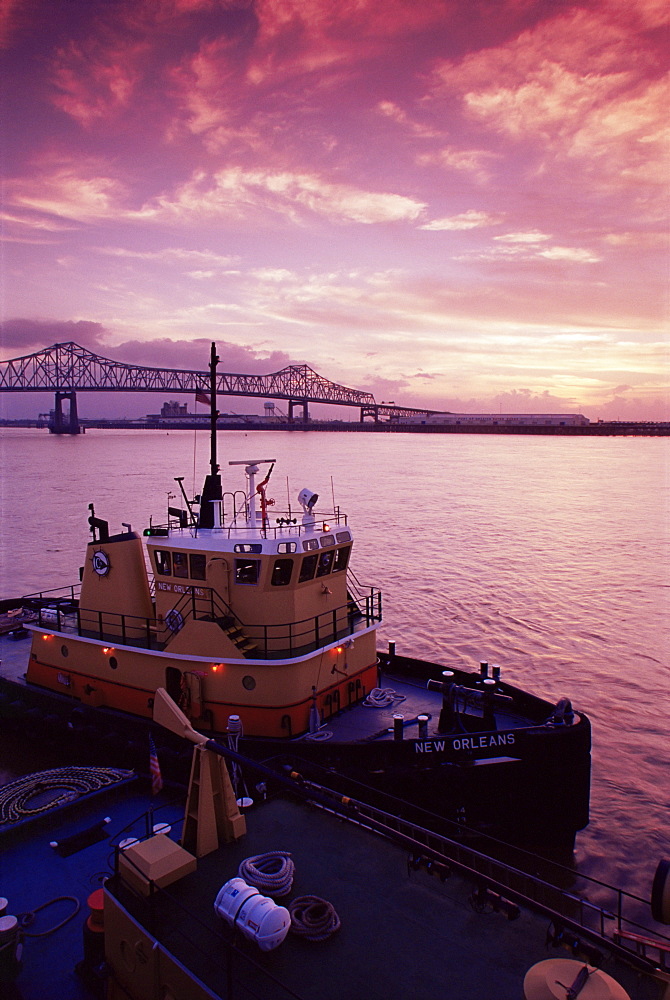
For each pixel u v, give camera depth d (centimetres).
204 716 1642
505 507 7288
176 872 903
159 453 18100
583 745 1509
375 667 1873
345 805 1020
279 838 1024
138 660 1758
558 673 2598
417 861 960
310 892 902
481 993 732
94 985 1010
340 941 812
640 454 19688
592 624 3186
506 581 3978
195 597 1714
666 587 3875
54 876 1266
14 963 983
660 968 820
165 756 1616
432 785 1498
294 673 1588
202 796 966
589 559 4622
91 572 1911
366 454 18200
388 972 764
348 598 1931
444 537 5400
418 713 1741
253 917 783
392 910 868
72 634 1886
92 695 1864
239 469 12569
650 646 2900
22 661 2259
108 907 902
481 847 1539
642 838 1597
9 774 1841
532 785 1513
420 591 3731
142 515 6194
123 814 1472
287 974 758
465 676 1872
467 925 842
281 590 1645
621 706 2300
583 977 688
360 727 1652
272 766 1484
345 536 1795
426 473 11881
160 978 792
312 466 13425
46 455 17025
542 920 852
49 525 5734
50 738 1927
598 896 1409
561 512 6919
